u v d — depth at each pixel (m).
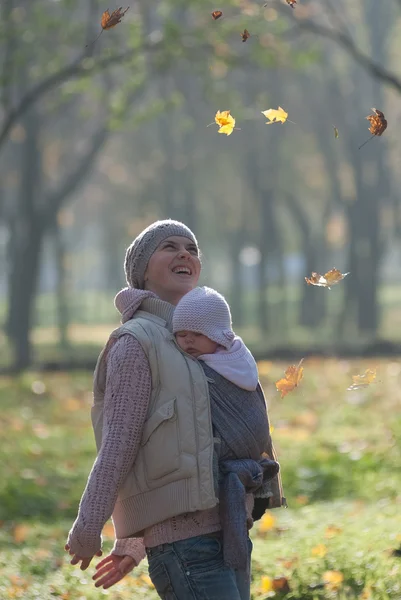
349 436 14.24
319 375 21.75
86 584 6.87
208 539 3.86
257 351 28.70
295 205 52.31
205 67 21.86
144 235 4.26
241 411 3.93
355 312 48.22
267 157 47.25
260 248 50.06
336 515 9.53
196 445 3.83
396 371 21.56
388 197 45.12
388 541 7.23
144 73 22.67
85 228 79.06
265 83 41.50
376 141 43.25
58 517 11.18
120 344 3.93
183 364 3.91
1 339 47.56
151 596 6.38
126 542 4.18
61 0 22.16
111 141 51.47
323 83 42.97
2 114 33.94
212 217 59.00
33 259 32.97
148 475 3.85
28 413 18.70
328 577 6.38
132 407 3.84
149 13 23.09
